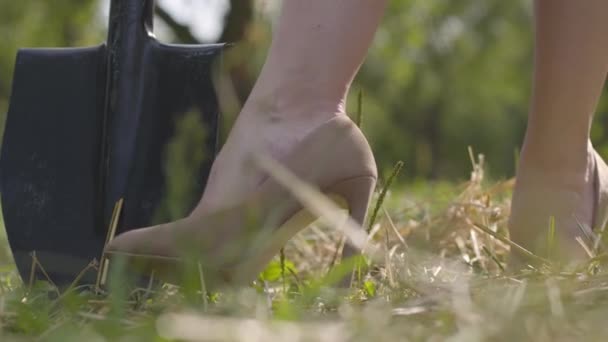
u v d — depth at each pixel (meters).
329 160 1.64
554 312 1.27
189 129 1.85
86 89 1.99
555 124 1.90
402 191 4.76
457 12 12.72
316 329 1.17
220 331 1.13
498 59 13.98
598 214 1.95
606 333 1.20
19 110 2.01
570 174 1.92
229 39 4.64
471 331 1.18
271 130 1.67
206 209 1.64
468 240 2.33
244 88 4.02
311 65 1.67
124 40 1.95
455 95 14.49
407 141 13.62
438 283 1.58
